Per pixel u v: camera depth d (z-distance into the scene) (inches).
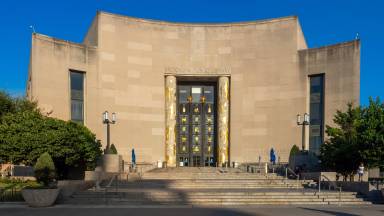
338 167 1224.2
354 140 1136.8
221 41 1711.4
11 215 625.6
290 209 705.0
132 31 1648.6
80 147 1133.1
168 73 1686.8
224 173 1273.4
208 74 1696.6
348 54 1483.8
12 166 1363.2
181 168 1471.5
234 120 1664.6
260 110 1642.5
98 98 1549.0
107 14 1599.4
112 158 1210.0
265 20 1672.0
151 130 1642.5
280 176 1210.6
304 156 1279.5
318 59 1557.6
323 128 1524.4
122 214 632.4
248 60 1679.4
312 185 1039.0
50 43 1450.5
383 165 1029.8
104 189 895.1
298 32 1635.1
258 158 1617.9
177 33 1711.4
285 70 1619.1
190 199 801.6
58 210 689.6
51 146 1042.1
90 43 1756.9
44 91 1421.0
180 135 1798.7
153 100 1658.5
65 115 1466.5
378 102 1106.7
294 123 1577.3
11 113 1190.9
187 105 1812.3
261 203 799.7
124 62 1619.1
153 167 1563.7
